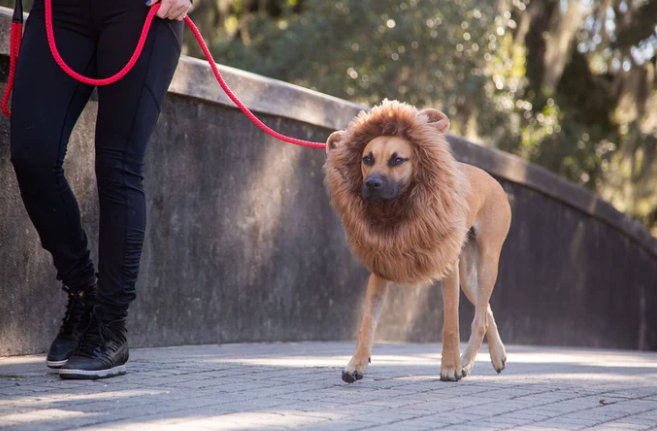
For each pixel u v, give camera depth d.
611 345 9.91
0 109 3.72
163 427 2.17
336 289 5.82
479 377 3.53
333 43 9.95
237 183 4.99
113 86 3.00
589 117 14.16
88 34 3.01
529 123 12.52
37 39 2.95
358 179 3.12
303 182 5.53
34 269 3.89
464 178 3.19
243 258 5.05
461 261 4.22
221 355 4.13
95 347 3.02
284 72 10.16
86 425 2.16
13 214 3.78
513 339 7.96
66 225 3.07
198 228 4.73
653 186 12.58
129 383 2.91
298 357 4.20
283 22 11.43
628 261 10.27
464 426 2.33
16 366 3.37
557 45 11.80
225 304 4.93
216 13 11.38
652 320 10.84
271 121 5.26
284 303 5.38
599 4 12.04
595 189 13.44
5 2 8.70
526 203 8.17
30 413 2.29
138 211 3.10
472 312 7.25
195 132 4.70
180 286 4.62
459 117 10.31
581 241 9.26
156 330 4.48
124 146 3.04
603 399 2.91
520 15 12.03
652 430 2.36
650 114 12.80
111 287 3.06
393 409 2.57
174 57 3.14
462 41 9.82
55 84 2.93
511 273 7.93
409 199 3.04
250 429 2.18
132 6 2.97
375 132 3.09
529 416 2.52
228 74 4.83
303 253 5.53
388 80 9.86
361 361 3.10
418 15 9.71
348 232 3.19
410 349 5.29
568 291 8.98
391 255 3.08
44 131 2.89
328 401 2.69
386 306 6.25
